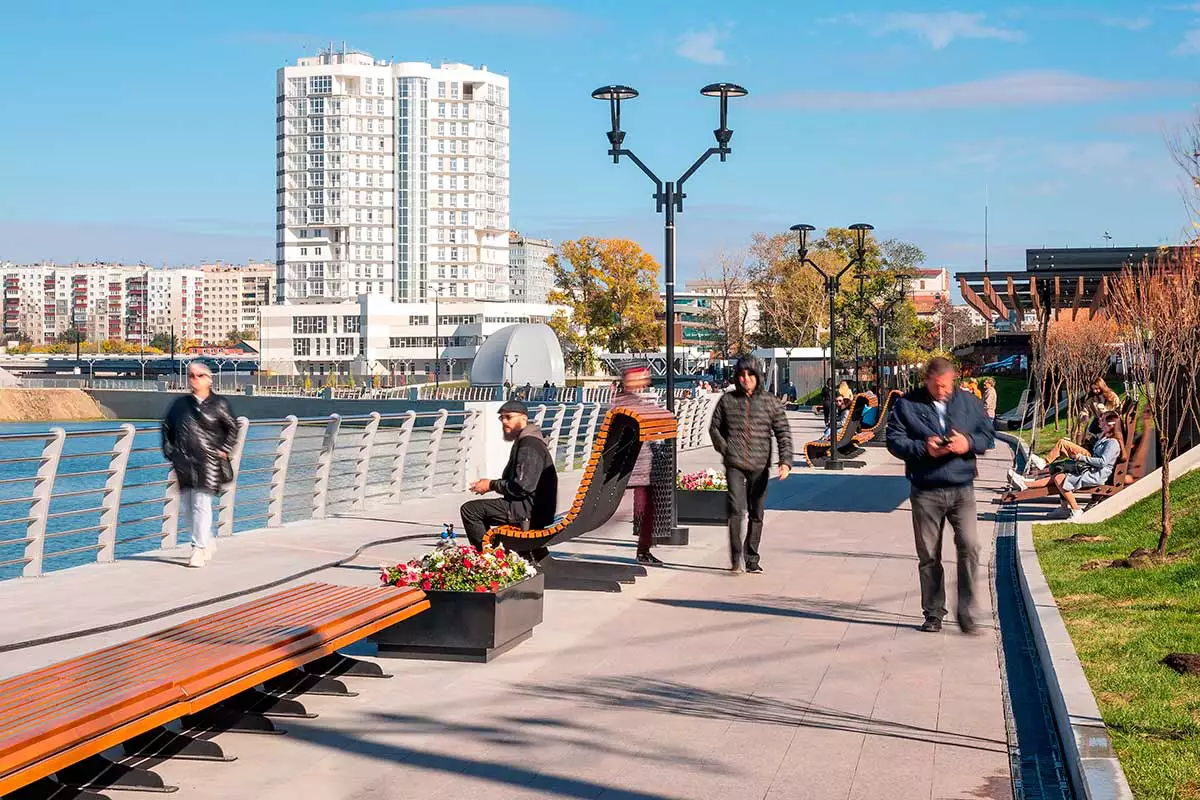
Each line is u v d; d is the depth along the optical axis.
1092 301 23.72
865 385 56.03
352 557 12.39
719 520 15.62
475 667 7.89
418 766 5.85
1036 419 23.97
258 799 5.37
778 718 6.70
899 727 6.52
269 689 7.10
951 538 14.46
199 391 11.61
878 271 101.94
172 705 5.21
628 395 11.45
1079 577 10.48
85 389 122.38
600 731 6.44
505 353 123.56
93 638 8.48
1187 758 5.47
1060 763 5.92
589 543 14.07
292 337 182.38
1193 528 12.23
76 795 5.19
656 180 14.87
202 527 11.59
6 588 10.43
